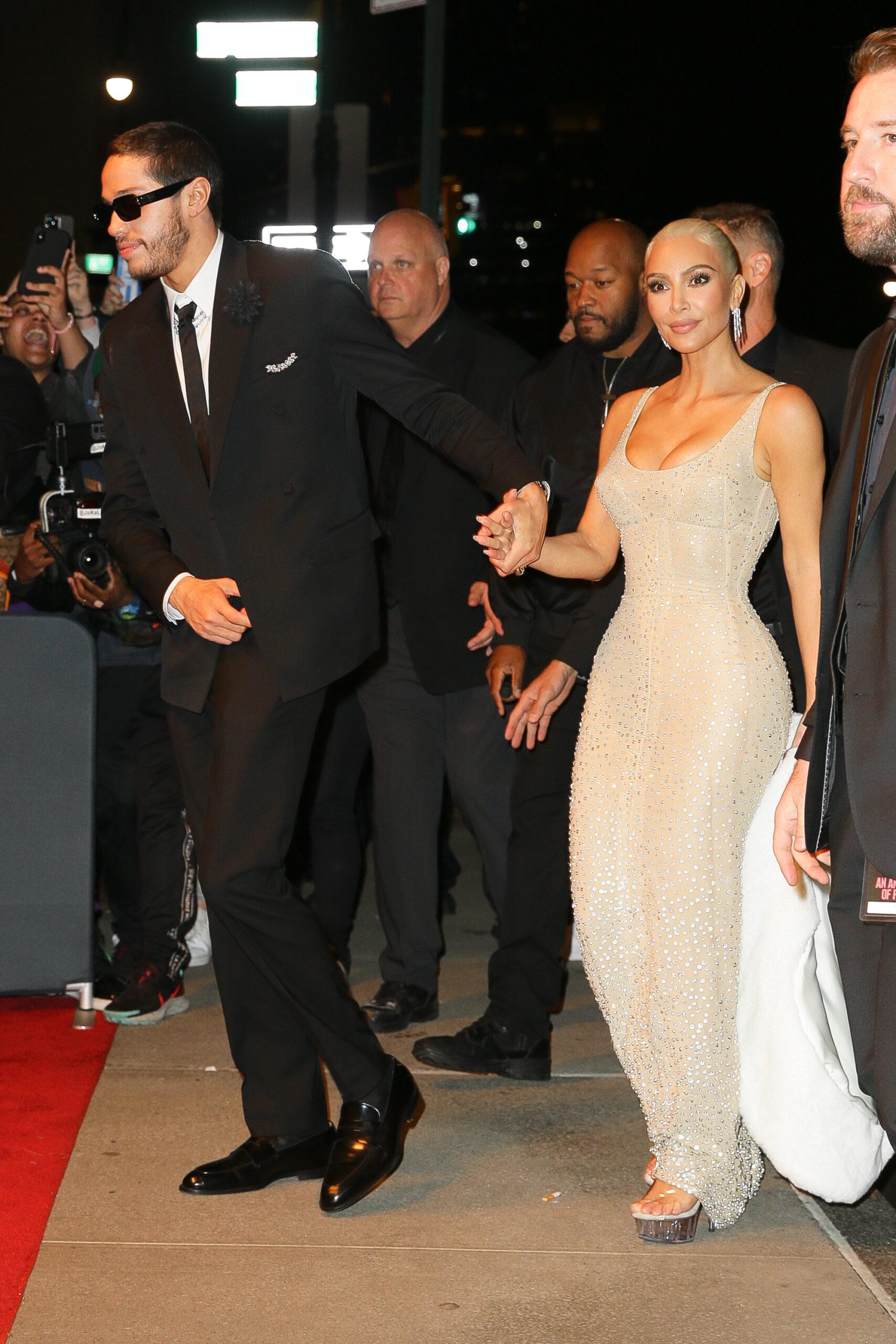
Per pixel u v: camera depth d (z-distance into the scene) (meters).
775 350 3.48
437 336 4.22
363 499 3.02
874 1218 3.05
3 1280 2.69
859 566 2.26
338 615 2.92
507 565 2.79
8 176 17.42
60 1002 4.38
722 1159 2.90
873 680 2.23
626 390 3.80
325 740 4.47
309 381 2.90
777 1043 2.83
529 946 3.82
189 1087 3.67
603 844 2.98
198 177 2.88
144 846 4.21
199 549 2.97
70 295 5.04
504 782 4.20
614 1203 3.08
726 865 2.87
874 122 2.17
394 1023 4.18
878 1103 2.30
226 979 3.04
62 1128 3.38
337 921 4.63
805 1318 2.62
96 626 4.16
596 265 3.72
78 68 17.36
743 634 2.90
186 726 3.09
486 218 26.03
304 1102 3.12
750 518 2.90
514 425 3.98
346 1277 2.73
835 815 2.41
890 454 2.23
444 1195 3.10
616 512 2.99
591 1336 2.54
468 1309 2.62
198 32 8.93
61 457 4.18
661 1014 2.89
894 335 2.35
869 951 2.38
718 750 2.85
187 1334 2.52
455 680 4.11
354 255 8.85
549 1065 3.84
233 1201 3.03
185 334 2.94
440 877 5.55
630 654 2.98
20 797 3.99
